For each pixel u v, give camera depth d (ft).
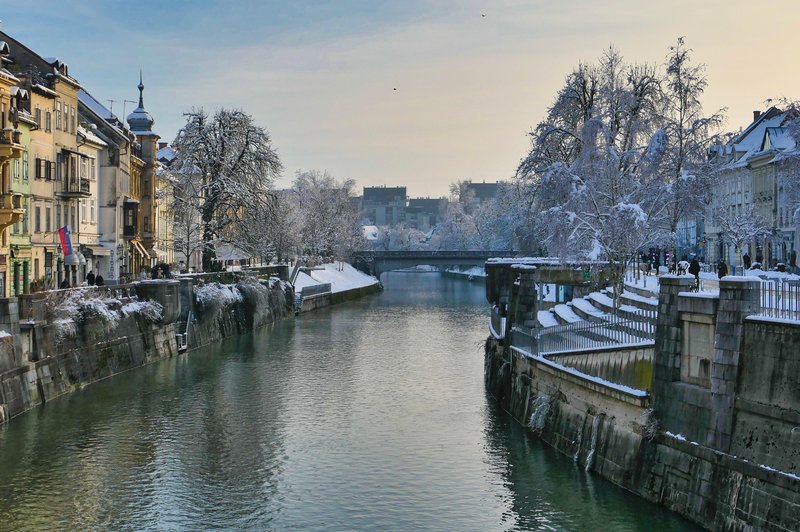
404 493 115.14
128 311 208.23
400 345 254.47
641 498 103.35
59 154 252.01
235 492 116.26
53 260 248.11
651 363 108.37
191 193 319.47
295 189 612.70
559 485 112.37
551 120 204.13
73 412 157.69
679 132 183.01
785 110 212.43
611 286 214.90
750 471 86.63
